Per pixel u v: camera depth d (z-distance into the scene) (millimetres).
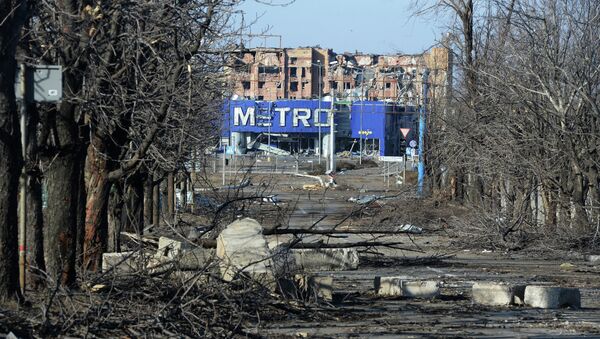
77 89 28438
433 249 58375
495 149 65500
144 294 25672
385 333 25656
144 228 47625
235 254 29000
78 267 29062
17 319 22875
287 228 36281
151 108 30281
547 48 62219
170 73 30781
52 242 28234
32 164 27297
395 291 35688
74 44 27938
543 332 26344
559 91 62031
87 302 24828
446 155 79625
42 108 28250
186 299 25219
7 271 23828
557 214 64312
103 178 32250
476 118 69250
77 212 28969
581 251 57219
